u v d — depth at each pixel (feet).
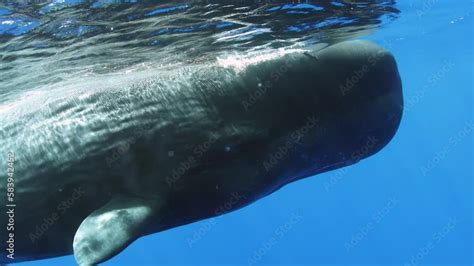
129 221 15.96
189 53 35.96
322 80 18.45
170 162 17.57
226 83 18.17
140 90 18.30
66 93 20.07
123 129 17.72
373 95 19.03
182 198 17.85
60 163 17.54
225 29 32.91
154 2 27.61
